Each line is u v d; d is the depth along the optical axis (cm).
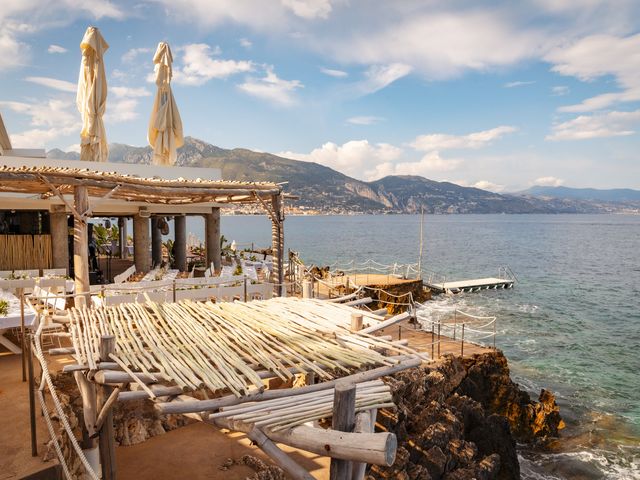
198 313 808
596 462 1450
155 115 1908
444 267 5859
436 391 1280
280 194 1396
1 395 781
